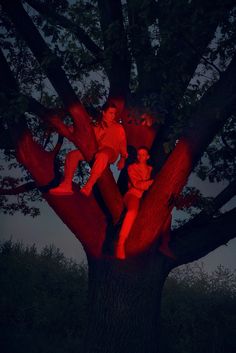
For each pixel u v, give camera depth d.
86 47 7.98
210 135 6.86
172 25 6.83
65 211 7.59
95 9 7.93
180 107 7.49
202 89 7.35
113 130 7.16
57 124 6.82
